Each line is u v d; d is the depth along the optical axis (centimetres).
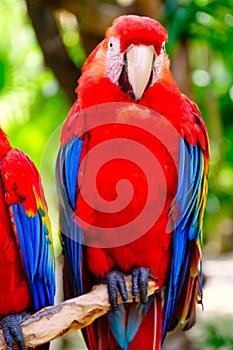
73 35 682
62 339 779
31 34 759
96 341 471
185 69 641
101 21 629
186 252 466
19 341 420
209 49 714
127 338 470
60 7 636
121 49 438
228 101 760
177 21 631
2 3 743
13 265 434
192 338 656
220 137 727
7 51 750
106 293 445
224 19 667
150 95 437
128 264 454
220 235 991
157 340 468
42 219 450
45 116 766
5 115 762
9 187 431
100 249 451
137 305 466
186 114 450
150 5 625
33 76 764
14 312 439
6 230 432
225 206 786
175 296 466
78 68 657
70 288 470
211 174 743
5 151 439
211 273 901
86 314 432
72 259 461
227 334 617
